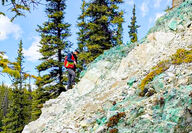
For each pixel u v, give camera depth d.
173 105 4.72
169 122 4.38
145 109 5.32
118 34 18.19
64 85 18.17
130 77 8.42
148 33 11.58
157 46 9.36
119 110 6.15
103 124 5.98
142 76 7.43
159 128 4.43
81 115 7.63
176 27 9.55
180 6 10.65
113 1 18.11
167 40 9.21
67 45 18.56
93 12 18.45
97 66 11.61
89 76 11.20
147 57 9.23
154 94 5.74
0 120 37.12
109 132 5.40
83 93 10.33
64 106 9.88
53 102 11.30
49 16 18.78
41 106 17.47
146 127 4.71
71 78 12.05
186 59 6.31
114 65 10.80
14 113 27.66
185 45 7.82
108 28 18.53
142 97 6.12
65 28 18.61
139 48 10.14
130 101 6.34
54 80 17.95
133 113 5.49
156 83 5.97
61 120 8.42
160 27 10.70
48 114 10.45
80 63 20.47
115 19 17.41
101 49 17.59
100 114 6.91
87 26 19.08
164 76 6.02
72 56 11.59
